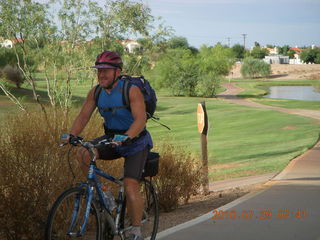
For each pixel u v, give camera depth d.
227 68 94.94
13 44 14.09
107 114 4.11
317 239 4.56
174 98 73.25
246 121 38.28
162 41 14.91
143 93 4.05
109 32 14.37
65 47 14.01
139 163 4.10
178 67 79.75
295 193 6.73
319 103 59.03
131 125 3.93
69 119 5.41
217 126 36.38
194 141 26.92
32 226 4.92
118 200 4.31
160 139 9.01
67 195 3.69
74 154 5.16
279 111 46.50
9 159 4.92
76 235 3.82
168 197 7.38
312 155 13.05
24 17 13.69
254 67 154.75
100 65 3.96
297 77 157.50
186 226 5.09
